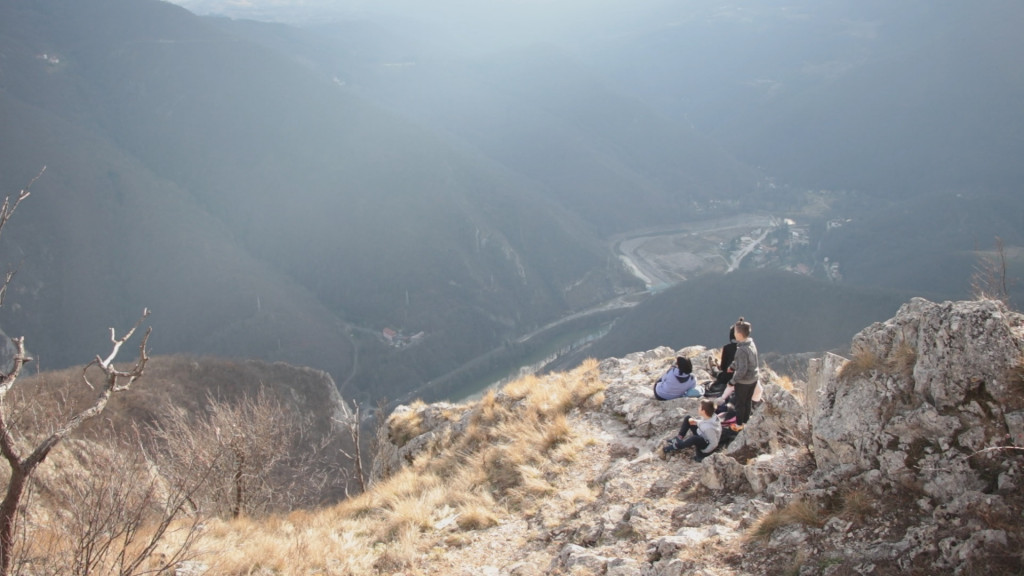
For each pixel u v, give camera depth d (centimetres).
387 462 1606
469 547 759
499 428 1198
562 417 1095
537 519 793
